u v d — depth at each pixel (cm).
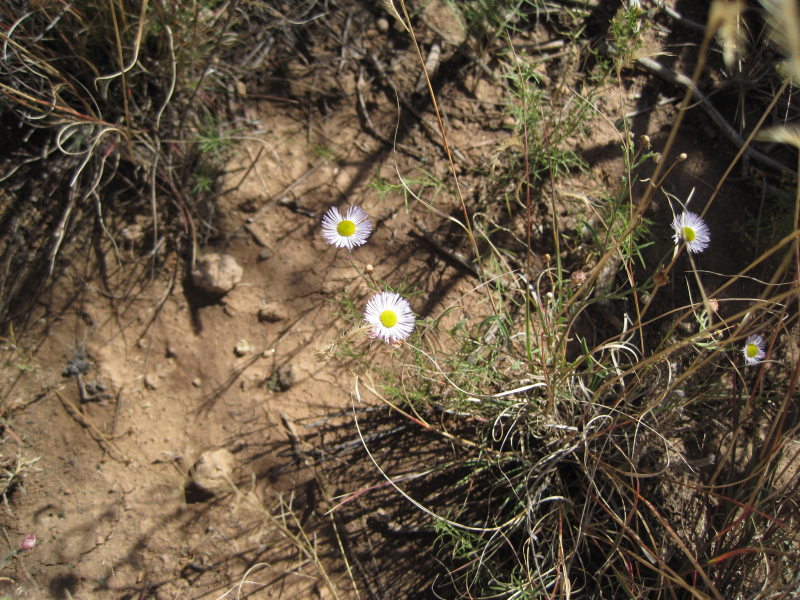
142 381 34
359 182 38
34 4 33
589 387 34
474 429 34
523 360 32
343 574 32
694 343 31
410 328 30
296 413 34
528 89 38
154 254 36
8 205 35
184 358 35
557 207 38
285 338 35
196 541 32
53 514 32
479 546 32
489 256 37
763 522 31
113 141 35
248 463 33
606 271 36
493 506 33
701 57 22
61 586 32
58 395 34
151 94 37
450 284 37
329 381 35
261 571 32
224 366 35
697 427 35
